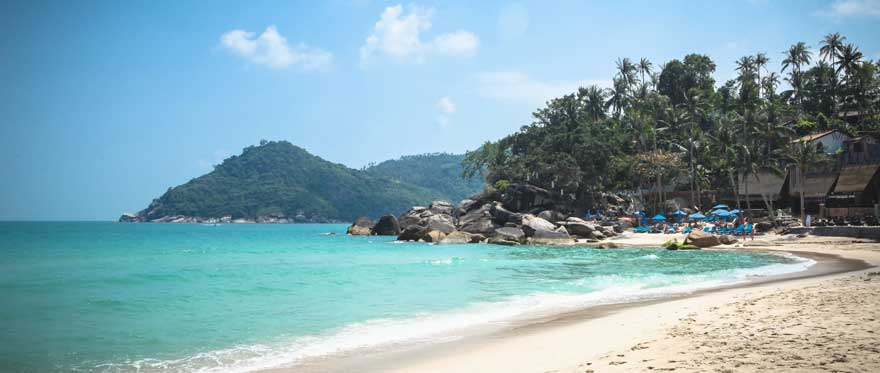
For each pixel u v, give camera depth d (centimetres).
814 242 4381
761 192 6912
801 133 8181
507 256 4050
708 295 1789
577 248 5094
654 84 10419
